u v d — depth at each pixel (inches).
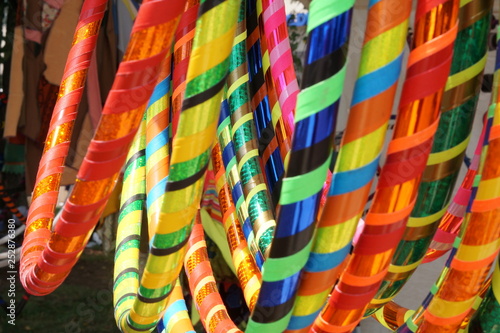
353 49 106.5
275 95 47.3
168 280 37.0
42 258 42.3
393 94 29.3
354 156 29.6
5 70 123.7
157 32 32.9
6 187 135.3
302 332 33.4
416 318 38.7
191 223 35.6
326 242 31.0
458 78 32.9
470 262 31.3
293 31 112.0
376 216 31.1
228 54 32.6
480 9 32.0
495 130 30.1
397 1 28.6
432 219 35.3
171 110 47.8
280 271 30.9
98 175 36.8
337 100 29.1
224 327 42.4
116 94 34.1
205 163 34.1
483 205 30.4
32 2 117.7
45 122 122.6
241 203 46.7
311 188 29.6
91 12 49.9
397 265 36.6
